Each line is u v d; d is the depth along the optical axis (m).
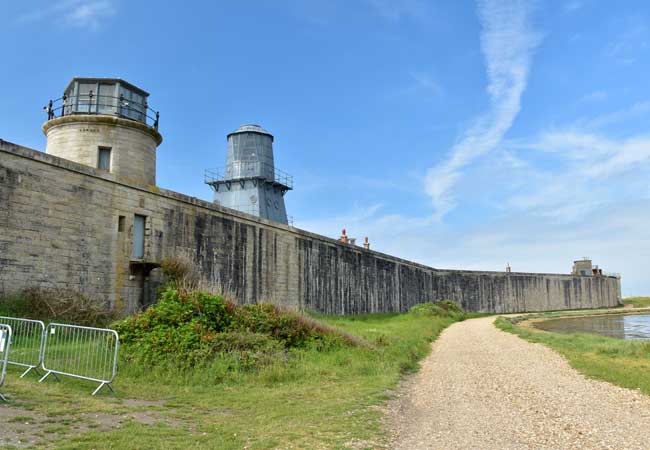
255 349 12.52
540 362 16.64
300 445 6.69
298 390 10.36
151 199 20.16
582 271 87.38
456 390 11.48
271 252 27.80
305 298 30.78
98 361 10.65
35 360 10.34
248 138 45.41
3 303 14.19
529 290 67.69
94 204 17.73
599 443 7.47
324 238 33.62
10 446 5.79
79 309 15.70
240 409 8.66
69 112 22.45
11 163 15.04
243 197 43.91
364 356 14.32
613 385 12.41
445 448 6.95
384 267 43.00
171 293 13.59
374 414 8.56
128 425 7.08
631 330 38.62
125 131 22.20
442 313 42.84
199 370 11.03
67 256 16.59
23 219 15.27
